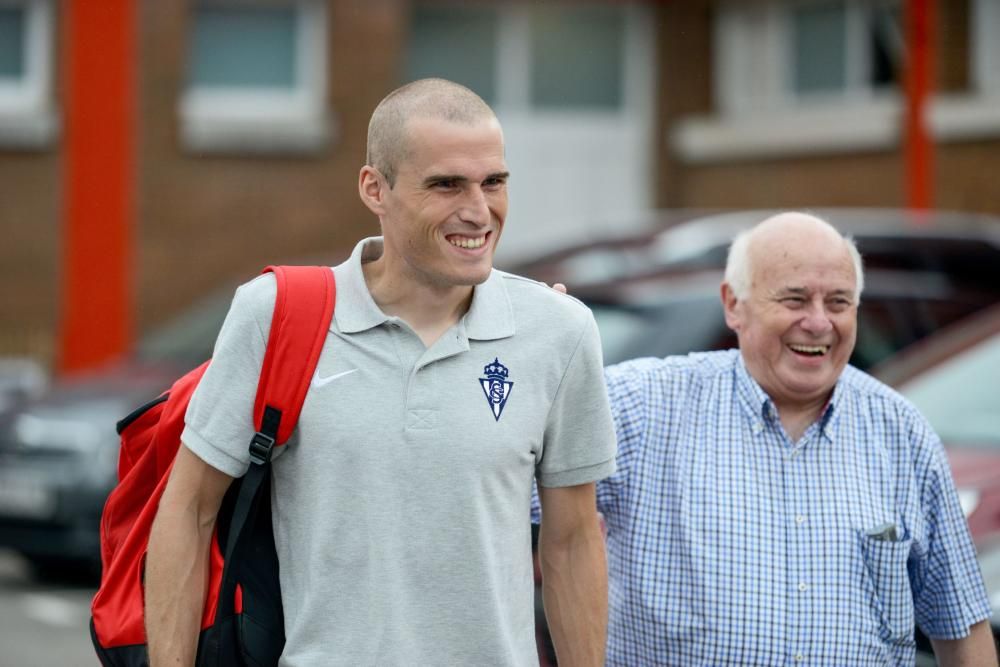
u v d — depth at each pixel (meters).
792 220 4.04
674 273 7.92
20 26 16.41
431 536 3.27
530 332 3.41
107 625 3.40
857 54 16.73
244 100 17.00
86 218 13.95
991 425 5.82
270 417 3.28
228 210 16.72
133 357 10.88
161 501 3.38
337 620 3.28
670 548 3.97
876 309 7.93
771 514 3.95
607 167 18.11
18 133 16.05
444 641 3.29
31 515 9.59
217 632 3.38
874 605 3.96
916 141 13.34
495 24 17.83
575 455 3.53
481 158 3.26
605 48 18.08
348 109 16.94
